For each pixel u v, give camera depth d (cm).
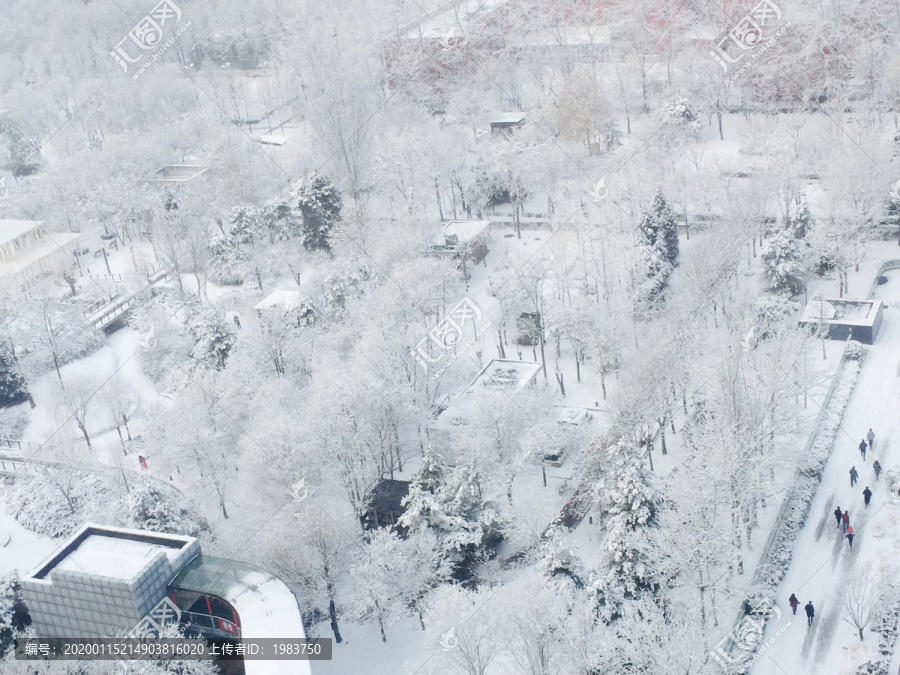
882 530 7944
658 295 10512
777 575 7619
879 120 13312
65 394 10362
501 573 8269
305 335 10519
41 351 11700
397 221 12594
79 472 9950
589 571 7594
